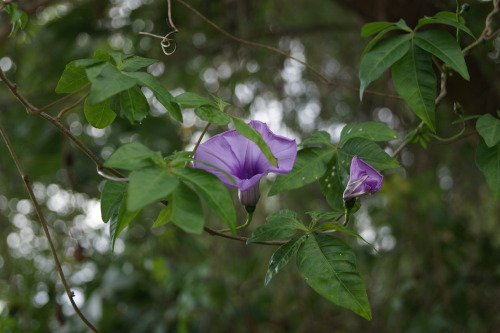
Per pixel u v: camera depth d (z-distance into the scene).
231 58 5.44
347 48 5.68
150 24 4.99
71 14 4.79
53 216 5.50
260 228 1.91
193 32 5.09
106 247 5.33
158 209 5.11
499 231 5.48
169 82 5.82
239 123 1.72
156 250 5.57
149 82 1.75
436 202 4.61
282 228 1.89
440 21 2.07
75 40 4.96
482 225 5.07
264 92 5.77
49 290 4.56
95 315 4.80
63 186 5.22
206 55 5.38
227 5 5.02
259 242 1.89
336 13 5.66
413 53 2.10
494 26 3.51
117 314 4.94
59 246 5.34
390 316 4.71
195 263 5.70
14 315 4.11
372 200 5.30
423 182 4.62
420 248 4.79
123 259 5.20
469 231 5.01
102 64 1.66
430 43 2.08
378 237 5.05
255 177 1.78
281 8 5.50
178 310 4.61
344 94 5.73
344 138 2.26
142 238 5.33
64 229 5.43
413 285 4.55
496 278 4.77
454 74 3.04
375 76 2.07
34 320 4.38
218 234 1.90
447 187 5.44
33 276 4.71
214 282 4.74
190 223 1.44
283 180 2.18
